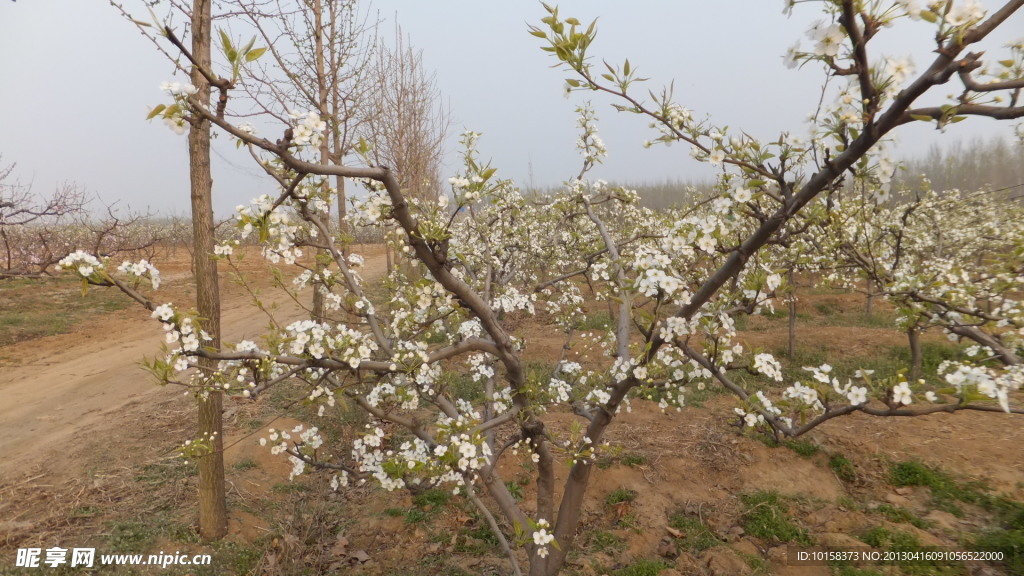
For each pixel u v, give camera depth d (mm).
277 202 1943
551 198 8344
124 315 12812
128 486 4723
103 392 7590
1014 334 2541
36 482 4887
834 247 4082
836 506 4270
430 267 2291
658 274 2160
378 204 2229
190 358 2055
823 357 7449
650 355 2547
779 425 2365
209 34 3334
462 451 2266
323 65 5535
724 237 2131
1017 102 1568
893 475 4531
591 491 4582
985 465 4562
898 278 3656
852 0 1431
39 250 8336
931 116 1592
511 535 4066
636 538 3996
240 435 5590
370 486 4723
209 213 3506
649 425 5656
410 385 2941
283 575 3584
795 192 2201
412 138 10148
